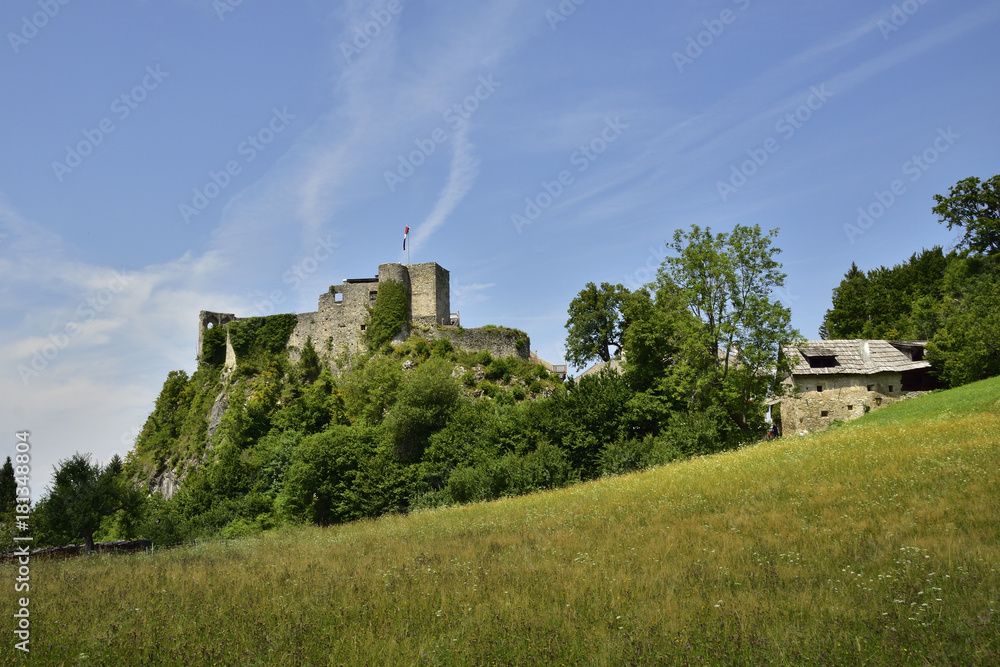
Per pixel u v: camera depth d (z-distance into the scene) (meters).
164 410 92.56
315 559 20.45
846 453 28.53
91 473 45.69
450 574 16.31
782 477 26.17
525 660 10.28
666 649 10.37
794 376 53.94
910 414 42.56
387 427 59.94
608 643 10.66
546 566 16.67
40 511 44.19
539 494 36.91
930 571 13.42
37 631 12.62
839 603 12.04
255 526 55.47
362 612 13.18
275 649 11.23
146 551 30.19
